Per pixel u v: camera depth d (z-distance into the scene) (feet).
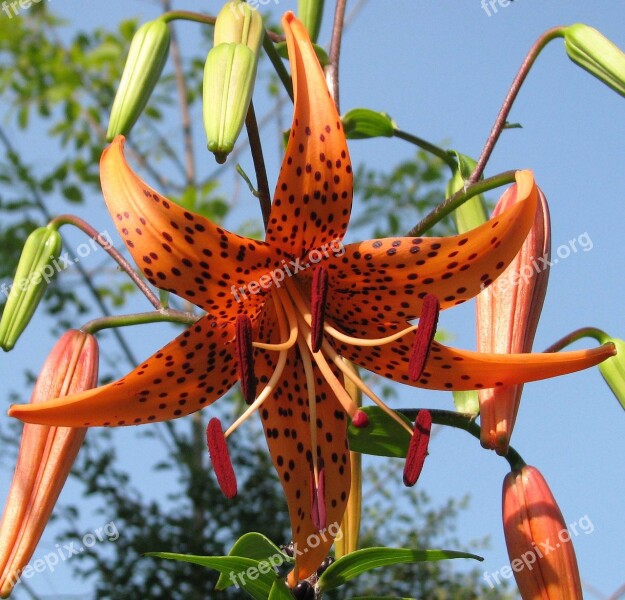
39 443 1.56
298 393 1.53
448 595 3.77
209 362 1.49
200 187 3.30
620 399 1.60
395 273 1.48
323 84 1.43
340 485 1.51
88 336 1.61
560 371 1.45
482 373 1.47
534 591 1.51
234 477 1.46
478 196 1.69
